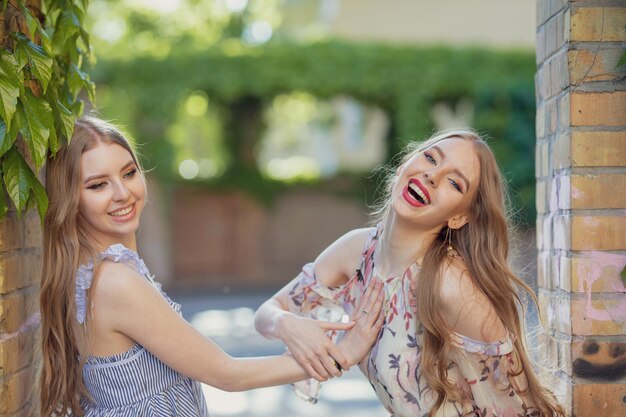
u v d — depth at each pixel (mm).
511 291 2195
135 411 2260
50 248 2240
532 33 15883
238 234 11961
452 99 11859
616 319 2289
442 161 2162
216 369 2246
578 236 2277
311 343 2279
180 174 11594
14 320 2234
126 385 2260
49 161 2260
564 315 2342
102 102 11070
